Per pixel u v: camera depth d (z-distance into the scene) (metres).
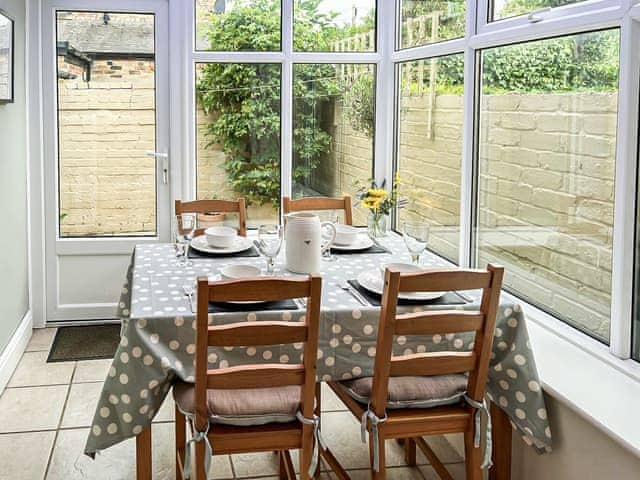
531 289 3.05
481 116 3.41
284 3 4.35
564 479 2.35
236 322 2.33
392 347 2.37
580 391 2.30
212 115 4.43
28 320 4.23
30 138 4.33
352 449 3.05
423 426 2.34
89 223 4.52
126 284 3.30
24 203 4.20
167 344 2.31
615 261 2.46
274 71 4.43
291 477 2.54
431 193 3.99
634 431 2.03
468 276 2.22
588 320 2.69
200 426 2.19
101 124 4.46
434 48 3.79
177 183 4.47
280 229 2.87
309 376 2.22
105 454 2.96
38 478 2.77
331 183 4.56
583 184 2.66
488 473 2.64
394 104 4.47
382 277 2.67
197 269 2.90
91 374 3.75
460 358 2.30
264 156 4.50
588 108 2.62
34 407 3.36
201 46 4.37
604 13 2.46
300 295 2.13
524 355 2.44
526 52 3.00
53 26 4.33
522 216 3.08
